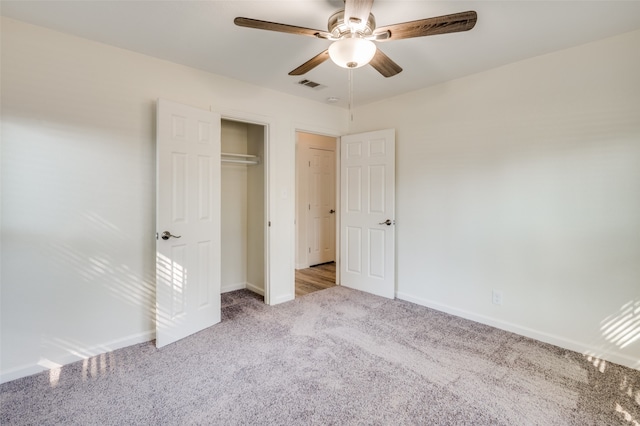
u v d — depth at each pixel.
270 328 2.85
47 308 2.17
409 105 3.49
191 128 2.68
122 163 2.45
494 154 2.85
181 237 2.62
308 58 2.61
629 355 2.23
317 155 5.49
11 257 2.05
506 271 2.80
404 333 2.75
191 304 2.71
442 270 3.26
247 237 4.14
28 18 2.02
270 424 1.66
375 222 3.79
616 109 2.25
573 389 1.97
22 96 2.06
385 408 1.79
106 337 2.42
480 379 2.07
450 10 1.91
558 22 2.05
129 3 1.86
